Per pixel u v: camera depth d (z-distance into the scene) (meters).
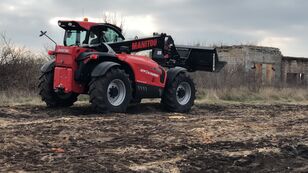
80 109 11.53
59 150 6.53
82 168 5.63
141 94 11.57
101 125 8.80
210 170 6.06
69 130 8.08
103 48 11.45
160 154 6.63
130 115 10.74
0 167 5.52
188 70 14.08
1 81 15.47
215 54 14.02
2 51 16.11
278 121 10.69
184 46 14.12
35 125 8.50
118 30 12.09
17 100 13.33
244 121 10.39
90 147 6.86
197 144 7.43
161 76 12.09
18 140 7.00
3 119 9.46
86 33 11.51
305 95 21.56
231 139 7.97
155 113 11.75
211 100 17.12
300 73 38.66
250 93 19.97
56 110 11.22
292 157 6.98
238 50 34.91
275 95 20.36
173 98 12.27
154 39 12.75
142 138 7.71
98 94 10.43
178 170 5.94
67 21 11.48
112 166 5.83
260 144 7.66
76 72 10.75
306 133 8.93
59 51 10.89
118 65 10.83
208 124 9.52
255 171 6.22
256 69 35.28
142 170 5.77
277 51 36.84
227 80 21.56
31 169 5.50
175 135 8.07
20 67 16.08
